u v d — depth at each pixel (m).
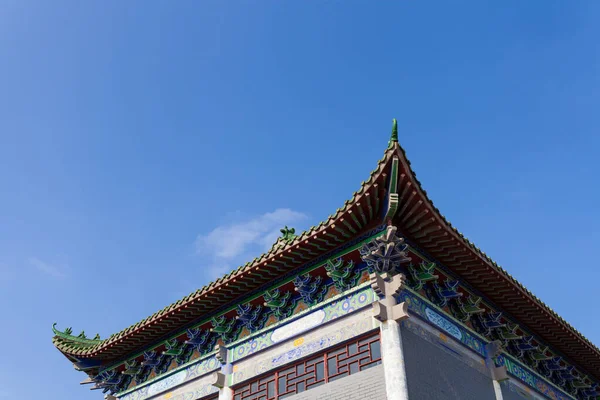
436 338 21.81
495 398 23.41
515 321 26.64
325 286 22.77
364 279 21.72
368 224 21.52
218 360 25.17
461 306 23.86
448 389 20.94
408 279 22.11
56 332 31.23
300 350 22.33
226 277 24.22
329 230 21.36
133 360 28.94
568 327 27.16
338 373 20.95
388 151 19.70
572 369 29.94
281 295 23.92
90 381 30.92
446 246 22.14
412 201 20.55
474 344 23.89
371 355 20.39
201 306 25.44
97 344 29.84
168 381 27.09
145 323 26.70
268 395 22.66
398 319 19.95
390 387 19.06
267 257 22.86
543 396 27.08
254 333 24.31
